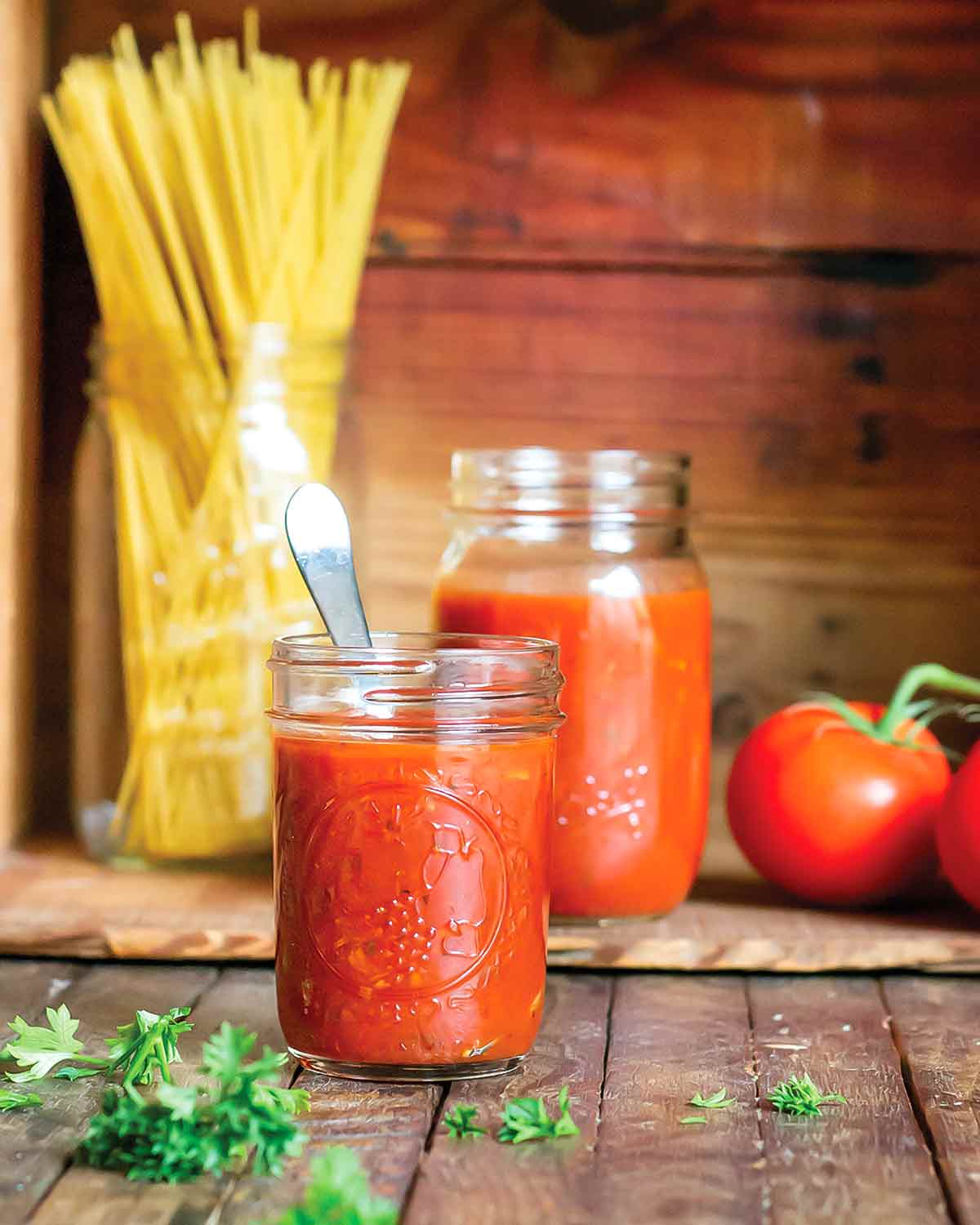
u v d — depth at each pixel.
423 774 0.90
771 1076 0.93
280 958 0.94
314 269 1.31
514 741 0.92
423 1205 0.76
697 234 1.46
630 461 1.16
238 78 1.27
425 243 1.47
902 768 1.19
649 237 1.46
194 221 1.29
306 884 0.92
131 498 1.30
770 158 1.45
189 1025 0.92
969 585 1.47
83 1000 1.06
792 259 1.46
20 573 1.44
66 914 1.16
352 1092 0.90
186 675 1.30
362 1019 0.90
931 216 1.45
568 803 1.14
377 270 1.47
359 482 1.36
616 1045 0.98
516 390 1.47
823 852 1.18
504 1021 0.92
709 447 1.47
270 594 1.29
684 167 1.45
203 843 1.30
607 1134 0.85
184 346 1.28
